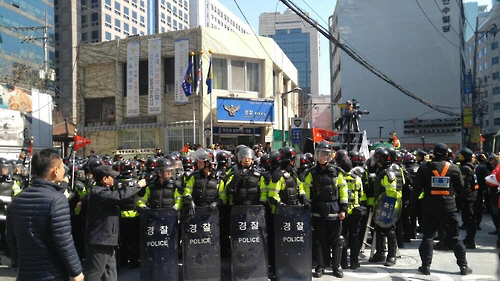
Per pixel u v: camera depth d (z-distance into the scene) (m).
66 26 66.12
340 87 44.59
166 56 22.20
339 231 6.57
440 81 40.38
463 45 45.09
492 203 8.98
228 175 6.92
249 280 6.04
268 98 22.97
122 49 23.00
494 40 62.22
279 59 25.69
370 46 42.44
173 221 6.07
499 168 6.68
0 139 16.86
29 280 3.39
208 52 21.55
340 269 6.60
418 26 41.22
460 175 6.50
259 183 6.58
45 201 3.43
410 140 40.81
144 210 6.11
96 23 67.19
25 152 11.29
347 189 6.68
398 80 41.59
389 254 7.14
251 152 6.65
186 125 21.41
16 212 3.47
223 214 7.35
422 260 6.68
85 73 24.09
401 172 7.35
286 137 25.31
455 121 39.50
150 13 81.38
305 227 6.17
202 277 6.02
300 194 6.36
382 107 41.94
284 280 6.09
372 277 6.53
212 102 21.58
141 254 6.07
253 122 22.09
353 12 43.03
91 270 5.21
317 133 12.59
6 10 47.94
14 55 48.28
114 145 22.92
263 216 6.23
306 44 86.12
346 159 7.18
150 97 22.22
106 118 23.72
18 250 3.48
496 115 62.44
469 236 8.36
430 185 6.54
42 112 19.62
